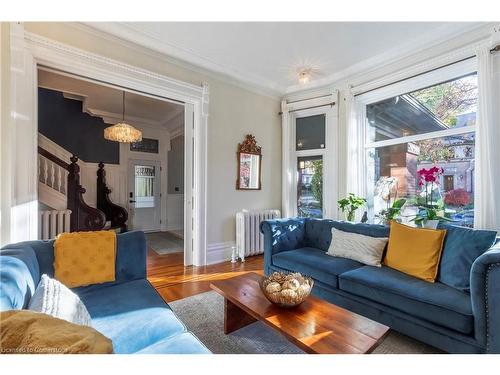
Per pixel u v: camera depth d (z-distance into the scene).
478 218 2.39
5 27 1.92
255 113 4.21
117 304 1.52
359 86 3.55
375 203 3.55
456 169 2.77
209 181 3.66
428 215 2.62
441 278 1.89
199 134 3.51
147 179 6.38
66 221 3.99
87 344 0.75
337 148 3.87
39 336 0.74
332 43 2.95
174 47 3.04
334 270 2.23
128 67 2.87
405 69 3.09
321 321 1.41
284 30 2.71
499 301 1.37
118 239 1.97
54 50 2.40
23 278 1.19
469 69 2.62
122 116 5.82
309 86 4.11
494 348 1.37
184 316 2.16
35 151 2.32
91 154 5.53
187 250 3.57
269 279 1.72
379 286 1.88
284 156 4.44
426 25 2.60
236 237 3.92
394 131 3.35
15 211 2.17
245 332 1.92
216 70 3.57
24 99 2.23
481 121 2.40
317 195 4.26
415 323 1.70
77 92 4.48
